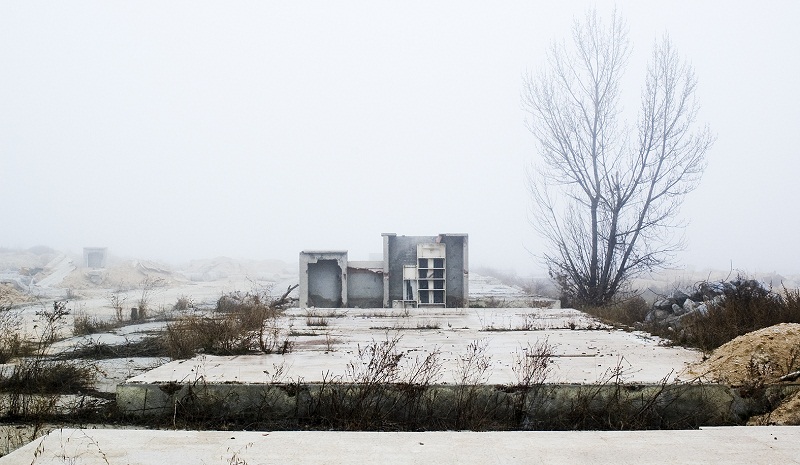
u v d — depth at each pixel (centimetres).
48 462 546
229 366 968
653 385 820
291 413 812
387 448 594
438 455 572
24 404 839
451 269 2444
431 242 2436
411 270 2427
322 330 1521
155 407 821
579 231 2456
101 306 2888
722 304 1477
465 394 809
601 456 570
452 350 1165
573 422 794
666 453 579
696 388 818
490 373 905
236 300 2509
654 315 1850
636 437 634
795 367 840
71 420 815
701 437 632
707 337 1246
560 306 2452
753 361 862
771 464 547
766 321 1280
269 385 818
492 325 1655
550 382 831
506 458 564
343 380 837
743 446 600
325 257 2441
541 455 573
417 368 938
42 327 1791
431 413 803
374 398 804
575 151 2438
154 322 2023
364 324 1675
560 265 2494
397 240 2455
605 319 1842
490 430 770
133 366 1156
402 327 1603
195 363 1001
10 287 3275
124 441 610
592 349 1182
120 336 1589
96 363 1180
